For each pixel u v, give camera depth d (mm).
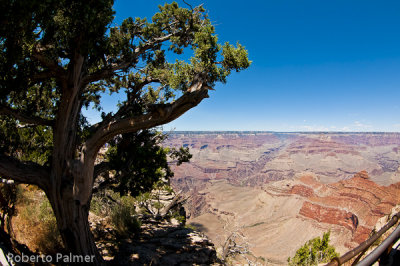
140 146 12594
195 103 8500
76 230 9023
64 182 8789
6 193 10094
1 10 5258
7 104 8805
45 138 14203
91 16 6500
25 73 8109
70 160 8867
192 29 10969
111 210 16219
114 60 10367
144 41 11016
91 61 9398
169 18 11289
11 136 11531
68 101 8500
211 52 8773
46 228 9922
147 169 13328
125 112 11555
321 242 30328
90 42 7465
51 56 7676
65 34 7102
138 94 12359
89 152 8953
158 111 8266
